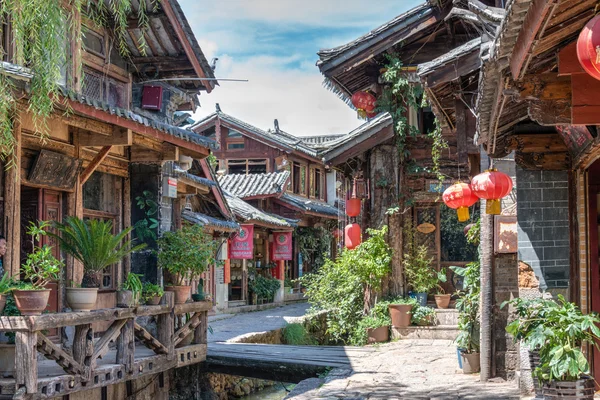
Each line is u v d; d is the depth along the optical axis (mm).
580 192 8094
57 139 9367
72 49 9445
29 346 7004
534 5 4066
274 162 29734
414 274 15469
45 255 7523
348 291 15875
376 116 15203
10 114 7805
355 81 16297
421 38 15172
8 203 8141
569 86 5387
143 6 7566
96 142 9602
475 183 8461
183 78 11812
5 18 8117
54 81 6617
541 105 5449
